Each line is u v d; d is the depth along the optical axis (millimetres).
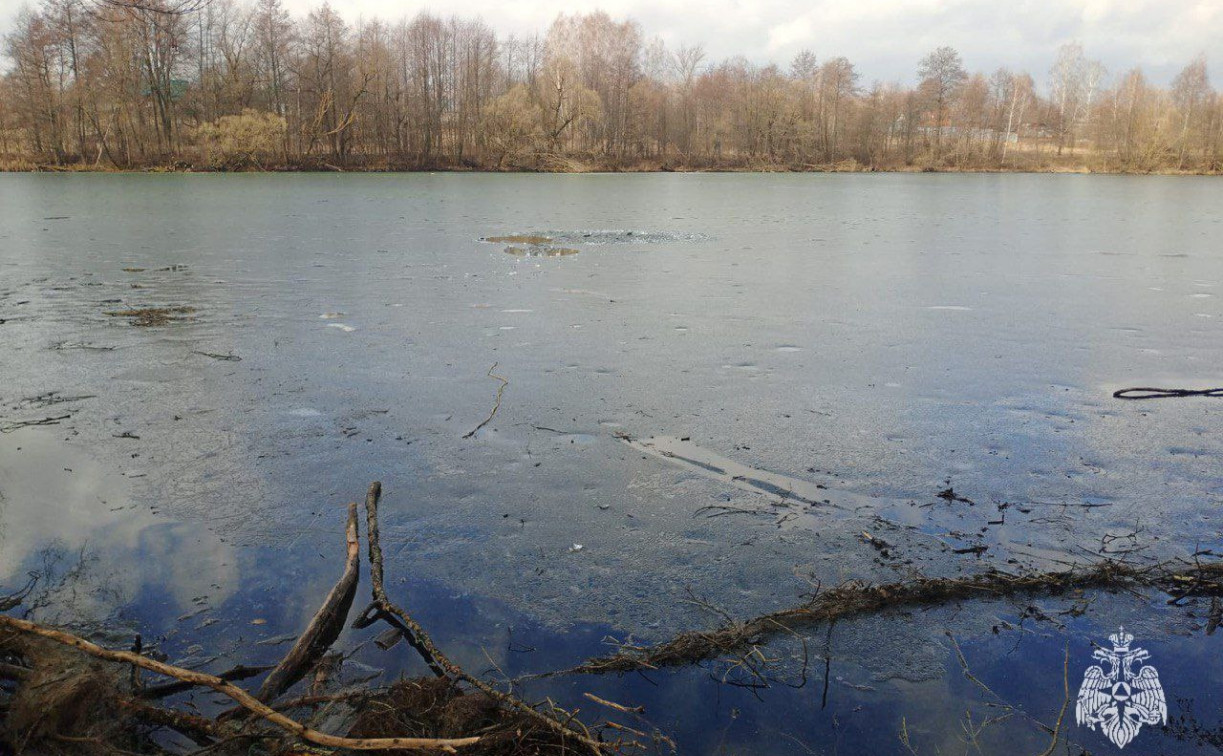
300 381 6461
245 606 3438
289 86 54594
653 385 6453
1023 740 2732
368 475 4727
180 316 8797
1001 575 3641
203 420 5574
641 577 3707
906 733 2764
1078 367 7043
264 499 4410
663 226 19594
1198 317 9094
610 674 3047
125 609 3387
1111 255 14305
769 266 12883
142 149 49219
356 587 3586
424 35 57562
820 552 3910
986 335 8234
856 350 7598
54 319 8602
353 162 53906
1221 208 25906
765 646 3223
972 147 69938
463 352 7383
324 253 13984
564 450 5105
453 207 24984
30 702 2617
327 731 2664
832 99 71312
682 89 70625
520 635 3283
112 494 4453
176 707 2795
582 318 8883
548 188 36969
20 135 49469
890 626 3338
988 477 4750
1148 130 61500
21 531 4035
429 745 2426
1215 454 5066
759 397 6180
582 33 67312
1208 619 3365
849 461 4973
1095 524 4180
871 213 24016
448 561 3822
